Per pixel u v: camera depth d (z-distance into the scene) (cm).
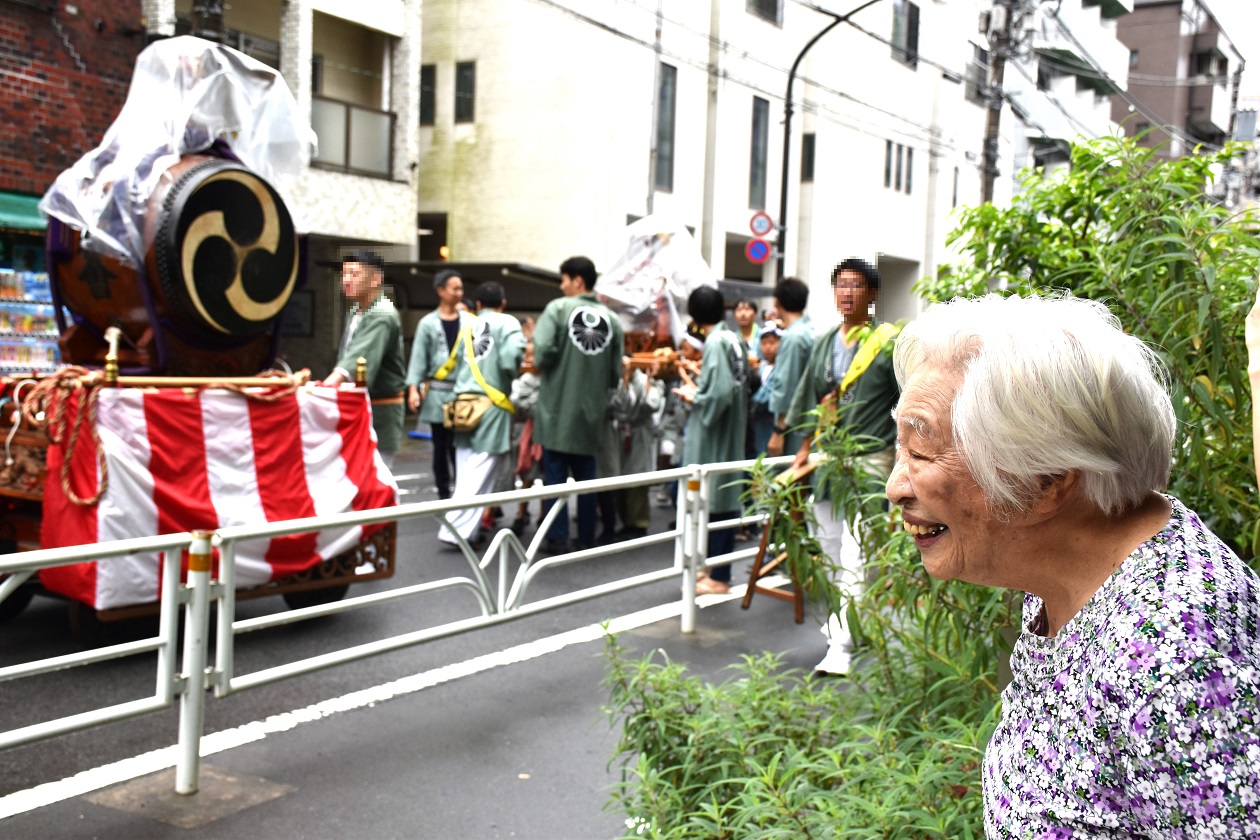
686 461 697
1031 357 118
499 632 587
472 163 2172
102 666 508
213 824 352
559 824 361
